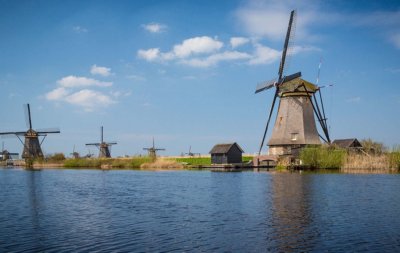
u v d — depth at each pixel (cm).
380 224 2117
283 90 7688
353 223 2145
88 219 2350
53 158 10925
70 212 2606
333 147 7194
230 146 8962
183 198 3266
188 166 9081
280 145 7812
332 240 1800
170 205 2878
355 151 7362
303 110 7669
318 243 1755
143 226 2134
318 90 7788
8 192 3834
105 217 2411
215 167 8788
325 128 7750
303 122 7638
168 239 1847
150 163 9362
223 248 1692
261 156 8250
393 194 3278
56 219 2358
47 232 2009
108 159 10294
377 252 1619
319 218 2286
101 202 3080
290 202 2891
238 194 3444
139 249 1692
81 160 10381
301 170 6669
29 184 4766
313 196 3191
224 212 2530
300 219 2262
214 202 2988
